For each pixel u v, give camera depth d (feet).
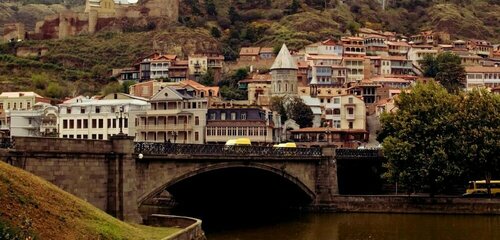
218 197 402.52
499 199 358.23
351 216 355.77
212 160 295.07
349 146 613.93
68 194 182.09
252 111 559.79
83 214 169.27
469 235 278.05
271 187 388.57
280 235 280.72
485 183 390.21
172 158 267.39
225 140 551.59
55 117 598.75
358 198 374.63
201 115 554.46
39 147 203.41
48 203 159.84
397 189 417.08
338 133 631.97
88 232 157.07
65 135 573.74
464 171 372.17
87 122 570.05
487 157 371.76
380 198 372.58
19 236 123.85
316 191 379.14
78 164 216.95
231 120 557.74
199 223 222.28
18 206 145.59
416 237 273.54
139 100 616.80
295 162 362.33
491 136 372.58
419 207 366.43
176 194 379.55
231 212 374.22
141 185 253.85
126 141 232.32
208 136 552.00
